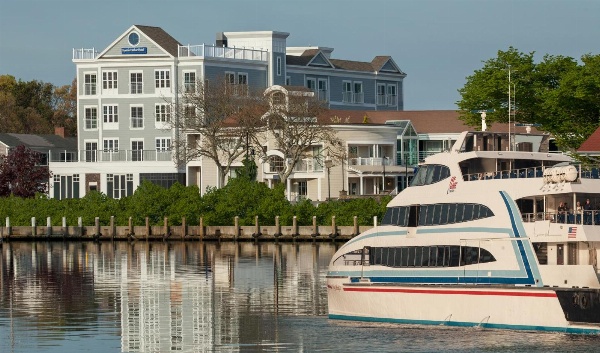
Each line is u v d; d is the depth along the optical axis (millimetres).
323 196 155875
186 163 162000
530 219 59812
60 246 129000
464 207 62031
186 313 72500
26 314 73188
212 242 129125
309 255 110375
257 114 152500
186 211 132125
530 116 116188
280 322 67875
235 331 65875
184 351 61188
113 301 78375
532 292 58906
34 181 162250
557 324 58344
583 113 111500
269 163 158125
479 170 62844
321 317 69125
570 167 58469
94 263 106688
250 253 113875
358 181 158000
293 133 152250
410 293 63281
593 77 107500
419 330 62812
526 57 117812
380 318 64812
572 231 58219
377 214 125375
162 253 116188
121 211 137125
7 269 102312
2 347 62719
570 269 58219
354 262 68188
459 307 61438
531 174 60969
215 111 155625
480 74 118000
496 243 60500
